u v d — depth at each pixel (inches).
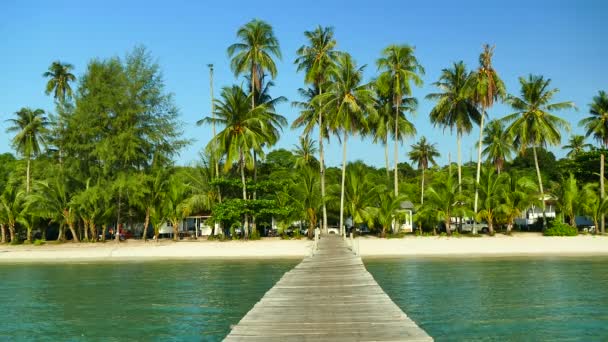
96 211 2319.1
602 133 2662.4
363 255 1807.3
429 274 1252.5
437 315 776.3
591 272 1259.2
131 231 2768.2
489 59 2229.3
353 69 2233.0
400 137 2401.6
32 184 2603.3
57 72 3043.8
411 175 4640.8
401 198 2176.4
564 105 2278.5
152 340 661.9
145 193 2320.4
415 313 791.1
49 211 2343.8
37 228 2588.6
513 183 2303.2
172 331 705.6
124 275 1339.8
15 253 1979.6
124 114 2397.9
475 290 997.2
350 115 2208.4
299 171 2456.9
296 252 1861.5
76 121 2407.7
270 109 2359.7
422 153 3826.3
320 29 2352.4
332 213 2484.0
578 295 933.8
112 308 872.9
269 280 1178.6
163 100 2519.7
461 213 2178.9
